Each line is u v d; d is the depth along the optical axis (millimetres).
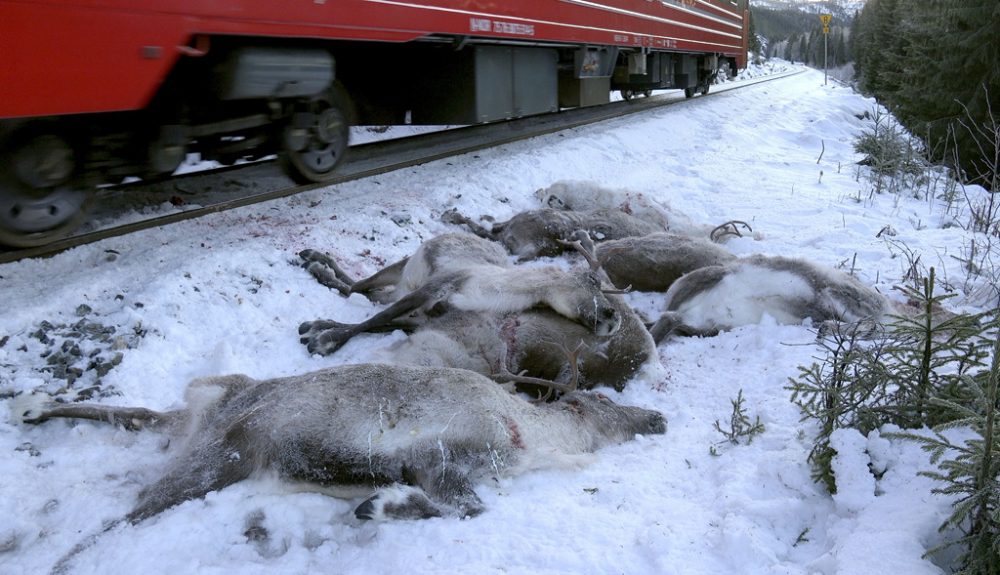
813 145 17281
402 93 10422
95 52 5062
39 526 3309
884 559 2867
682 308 5949
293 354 5113
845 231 8602
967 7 19641
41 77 4793
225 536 3182
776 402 4586
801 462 3666
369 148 11039
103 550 3078
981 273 7234
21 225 5402
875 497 3318
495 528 3293
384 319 5121
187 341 4984
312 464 3363
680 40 18859
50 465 3707
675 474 3896
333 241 6883
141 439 3971
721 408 4711
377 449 3410
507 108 11023
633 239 6844
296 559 3133
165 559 3043
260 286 5777
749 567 3023
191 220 6805
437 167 10016
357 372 3623
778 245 8211
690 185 11258
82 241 6039
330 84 7945
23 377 4281
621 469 3938
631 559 3109
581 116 16969
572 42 12211
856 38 82812
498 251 6055
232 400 3766
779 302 5766
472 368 4695
